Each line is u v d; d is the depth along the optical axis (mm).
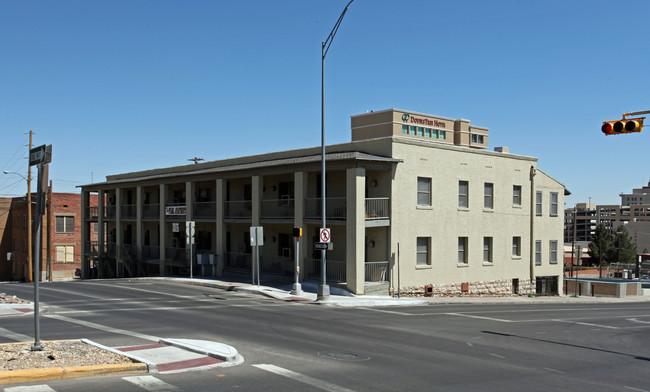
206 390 8734
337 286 26469
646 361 12844
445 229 30000
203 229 39062
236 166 34500
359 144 29156
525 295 34938
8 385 8695
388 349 12930
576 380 10461
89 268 50094
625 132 15078
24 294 25406
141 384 8992
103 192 47219
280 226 32500
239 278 31844
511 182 34281
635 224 120250
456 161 30734
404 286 27766
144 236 44375
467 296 31094
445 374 10500
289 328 15633
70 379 9172
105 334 13945
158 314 18172
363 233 25891
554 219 37531
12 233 62750
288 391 8844
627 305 32469
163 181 39188
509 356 12727
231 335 14094
